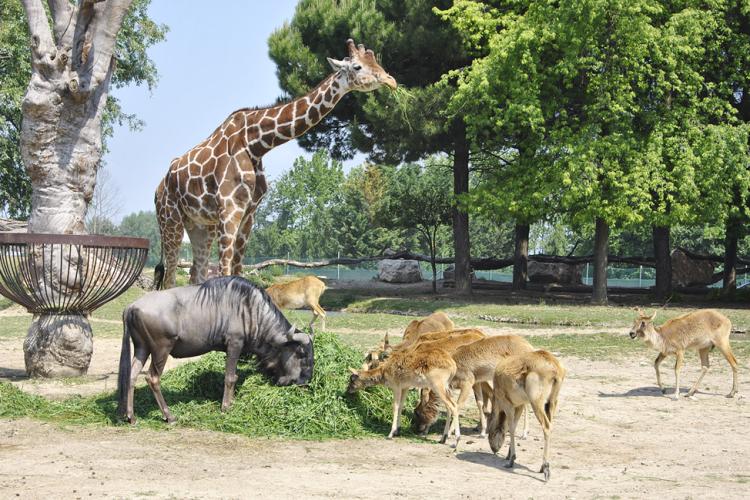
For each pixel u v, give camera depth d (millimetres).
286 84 30938
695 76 26609
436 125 28281
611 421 10758
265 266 41062
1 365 14469
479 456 8617
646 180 26406
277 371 10070
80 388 11742
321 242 90312
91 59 12977
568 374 14977
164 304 9453
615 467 8188
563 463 8367
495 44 26922
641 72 27297
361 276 62500
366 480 7270
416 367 9109
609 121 27281
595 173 26719
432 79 30609
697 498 6891
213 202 13805
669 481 7574
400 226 35406
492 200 28594
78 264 12047
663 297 31625
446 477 7555
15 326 21328
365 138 30531
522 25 26766
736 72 28391
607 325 22984
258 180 14164
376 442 9086
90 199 13516
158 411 9836
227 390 9711
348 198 76438
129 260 12711
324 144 33562
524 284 35750
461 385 9289
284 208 95750
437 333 10445
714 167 26422
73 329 12734
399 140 29344
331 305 30609
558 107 28141
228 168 13547
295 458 8102
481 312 26344
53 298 12484
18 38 32812
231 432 9164
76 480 6891
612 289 34906
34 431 8883
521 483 7422
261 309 9789
